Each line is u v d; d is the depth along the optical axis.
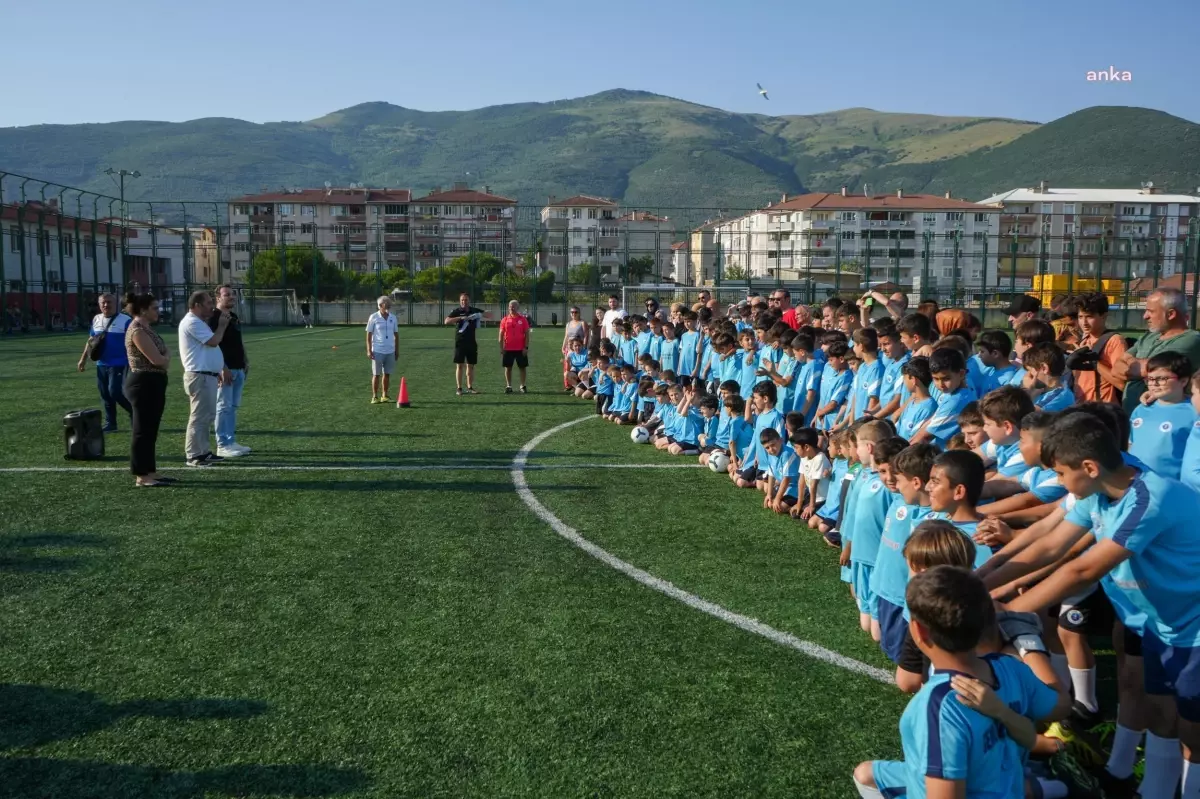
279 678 4.21
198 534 6.57
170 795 3.24
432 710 3.91
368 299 49.56
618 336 16.08
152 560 5.96
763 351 10.22
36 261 42.47
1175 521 2.97
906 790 2.77
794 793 3.29
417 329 42.53
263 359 23.06
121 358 11.05
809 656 4.53
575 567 5.94
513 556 6.16
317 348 27.52
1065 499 3.57
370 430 11.60
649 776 3.40
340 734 3.69
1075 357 6.20
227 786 3.30
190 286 44.72
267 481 8.41
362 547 6.32
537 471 9.08
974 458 3.86
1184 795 3.20
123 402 11.22
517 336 15.88
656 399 11.26
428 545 6.39
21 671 4.26
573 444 10.77
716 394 9.83
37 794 3.23
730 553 6.32
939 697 2.44
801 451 7.15
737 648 4.62
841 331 9.23
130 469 8.81
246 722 3.79
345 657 4.45
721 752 3.58
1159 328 5.74
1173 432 4.45
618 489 8.31
